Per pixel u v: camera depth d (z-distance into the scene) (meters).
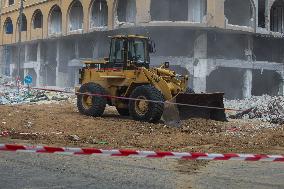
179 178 5.92
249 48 33.75
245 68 33.34
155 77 12.65
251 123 13.55
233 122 13.57
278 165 7.05
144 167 6.62
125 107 13.73
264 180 5.91
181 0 34.28
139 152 4.77
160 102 11.98
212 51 33.50
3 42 48.53
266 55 37.56
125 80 13.44
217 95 12.95
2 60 49.78
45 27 40.84
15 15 46.34
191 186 5.47
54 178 5.77
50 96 25.92
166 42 32.81
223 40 33.81
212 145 9.17
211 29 30.45
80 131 10.73
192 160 7.30
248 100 27.69
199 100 12.59
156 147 8.70
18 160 6.94
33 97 24.53
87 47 38.50
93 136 10.02
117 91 13.87
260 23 35.25
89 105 14.21
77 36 36.97
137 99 12.49
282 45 37.34
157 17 34.91
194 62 30.70
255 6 32.44
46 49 43.44
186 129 11.12
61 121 12.55
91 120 12.87
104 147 8.53
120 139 9.62
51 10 40.34
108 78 14.00
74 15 38.09
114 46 14.01
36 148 4.43
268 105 16.36
